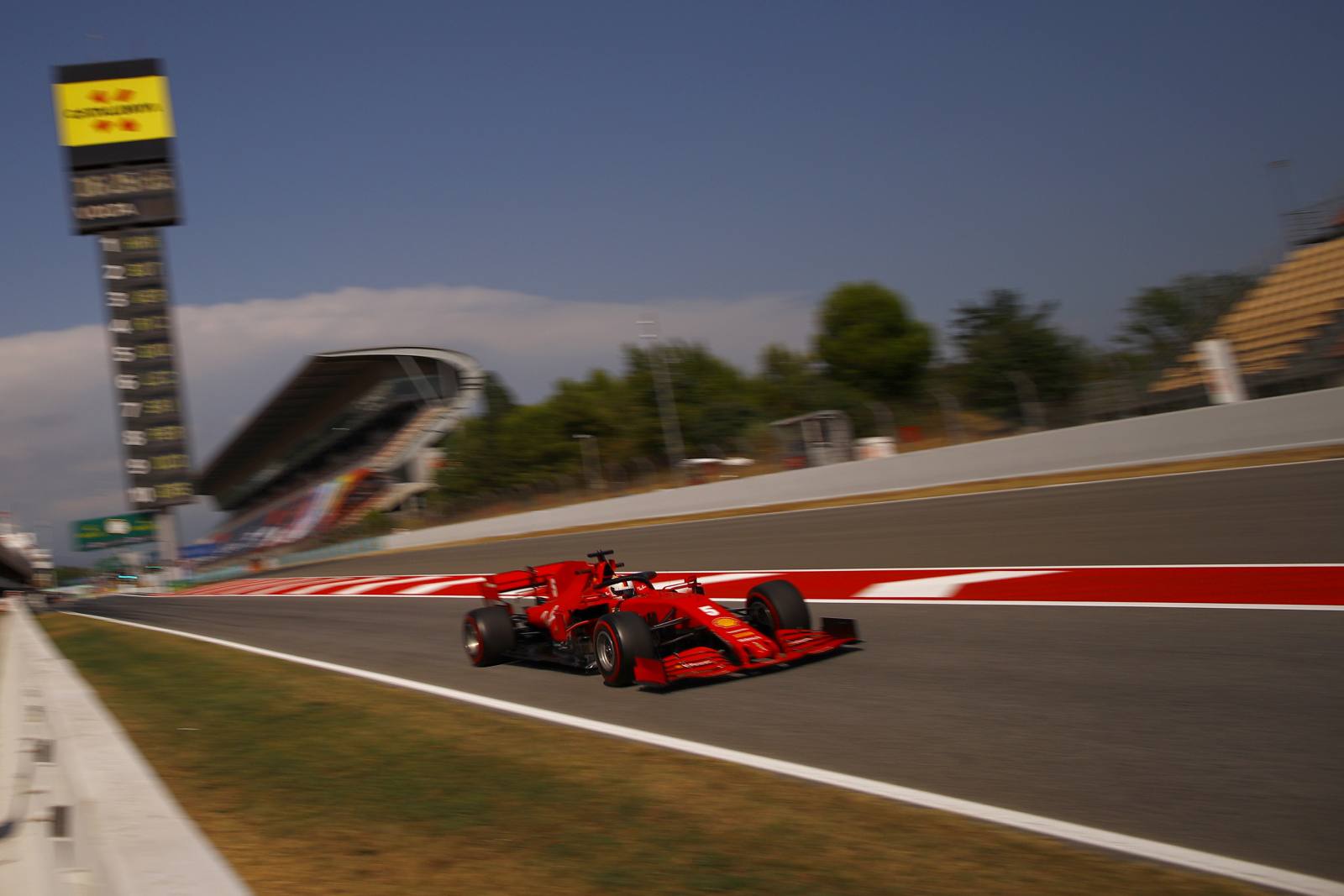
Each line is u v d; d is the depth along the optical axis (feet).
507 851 12.67
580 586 25.95
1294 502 34.55
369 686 26.96
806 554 44.37
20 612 50.67
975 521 45.34
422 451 214.28
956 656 21.43
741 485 84.69
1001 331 97.60
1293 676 16.70
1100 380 72.84
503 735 19.40
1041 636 22.22
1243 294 74.74
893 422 89.76
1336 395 46.78
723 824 13.15
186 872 9.52
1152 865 10.80
